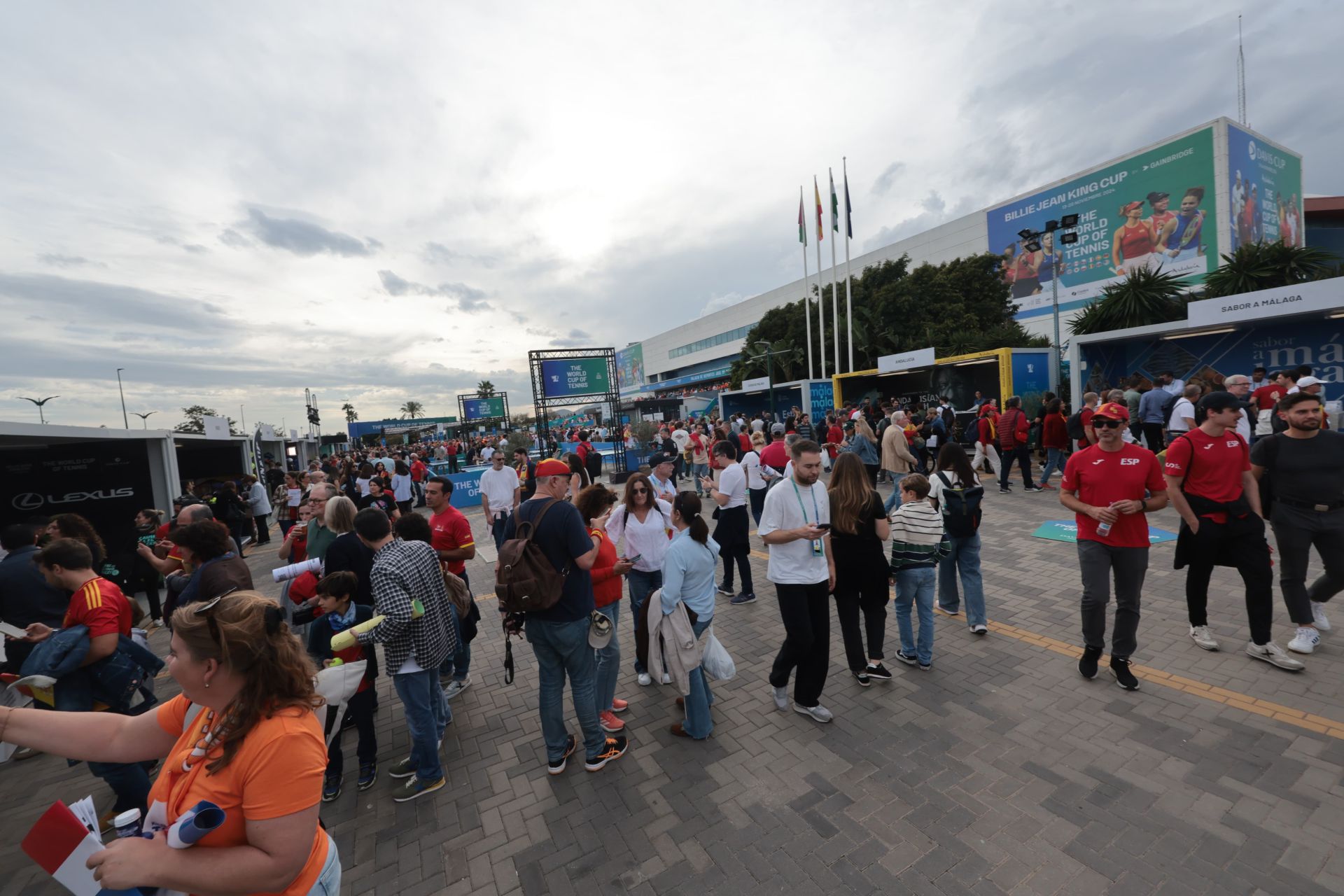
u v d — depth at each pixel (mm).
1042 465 14109
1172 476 4133
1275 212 37688
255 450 19312
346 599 3420
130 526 9555
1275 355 12039
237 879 1262
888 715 3752
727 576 6406
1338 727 3232
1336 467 3861
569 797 3211
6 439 7648
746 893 2469
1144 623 4773
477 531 12367
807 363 36406
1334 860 2406
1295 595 4043
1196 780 2924
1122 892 2338
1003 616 5195
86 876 1251
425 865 2779
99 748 1531
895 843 2684
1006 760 3207
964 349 30281
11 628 3195
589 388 18266
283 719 1363
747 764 3359
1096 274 39594
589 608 3305
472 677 4914
